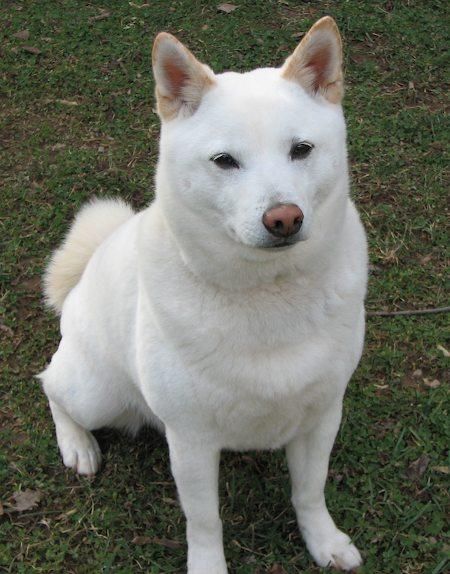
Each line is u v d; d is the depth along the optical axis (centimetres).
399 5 218
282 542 130
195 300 113
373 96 192
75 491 137
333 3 220
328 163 110
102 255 130
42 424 146
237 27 213
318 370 114
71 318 135
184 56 109
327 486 134
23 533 132
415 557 126
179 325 113
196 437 118
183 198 111
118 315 124
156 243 115
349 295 114
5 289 162
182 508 127
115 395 135
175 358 114
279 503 134
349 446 138
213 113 109
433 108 189
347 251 115
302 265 111
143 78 201
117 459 141
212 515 123
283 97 109
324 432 122
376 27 210
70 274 143
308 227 106
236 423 117
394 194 172
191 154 109
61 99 199
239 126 107
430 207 169
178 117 111
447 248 163
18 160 184
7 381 150
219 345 112
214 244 110
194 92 110
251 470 138
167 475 139
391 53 204
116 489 138
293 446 125
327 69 111
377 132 182
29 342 155
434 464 135
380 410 142
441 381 145
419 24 212
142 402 134
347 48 206
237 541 131
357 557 127
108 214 143
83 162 182
